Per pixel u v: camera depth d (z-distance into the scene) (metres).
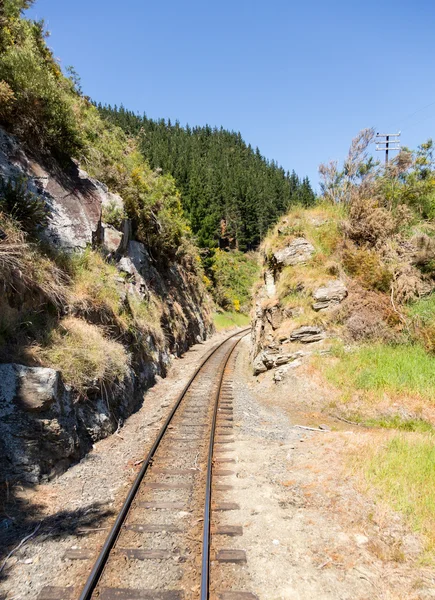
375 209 16.67
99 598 4.02
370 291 15.12
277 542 5.04
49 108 11.98
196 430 9.55
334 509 5.87
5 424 6.24
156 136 113.56
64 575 4.35
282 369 13.91
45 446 6.57
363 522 5.48
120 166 18.70
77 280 10.57
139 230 20.12
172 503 5.99
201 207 52.81
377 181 18.33
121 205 16.34
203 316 36.81
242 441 8.94
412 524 5.30
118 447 8.23
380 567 4.61
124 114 116.50
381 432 9.34
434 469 6.68
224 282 56.22
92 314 10.50
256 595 4.14
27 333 7.96
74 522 5.40
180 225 26.98
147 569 4.49
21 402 6.49
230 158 130.25
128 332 12.72
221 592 4.13
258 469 7.37
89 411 8.41
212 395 13.14
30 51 12.05
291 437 9.46
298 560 4.72
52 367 7.66
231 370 18.81
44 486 6.25
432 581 4.32
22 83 11.13
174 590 4.16
